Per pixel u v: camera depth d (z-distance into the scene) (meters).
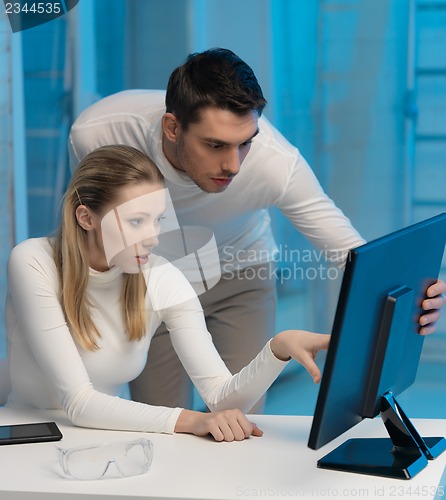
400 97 5.73
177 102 2.29
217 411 2.16
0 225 5.21
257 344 2.96
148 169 2.11
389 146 5.79
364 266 1.62
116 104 2.71
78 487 1.69
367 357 1.77
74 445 1.96
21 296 2.18
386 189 5.83
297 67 5.86
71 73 5.51
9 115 5.16
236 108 2.21
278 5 5.80
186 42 5.73
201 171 2.31
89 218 2.14
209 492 1.65
